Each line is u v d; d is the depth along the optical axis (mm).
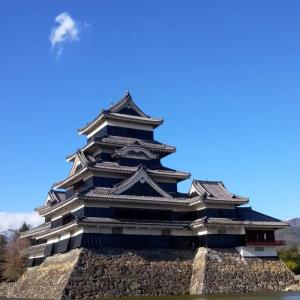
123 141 61625
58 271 51812
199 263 55000
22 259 92375
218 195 60094
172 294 52312
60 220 60438
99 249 50625
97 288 47969
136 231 54094
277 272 57781
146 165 61688
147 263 52875
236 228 58188
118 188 54188
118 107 64625
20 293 60000
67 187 65375
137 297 48156
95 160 58969
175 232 57031
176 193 62000
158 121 65812
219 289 52812
